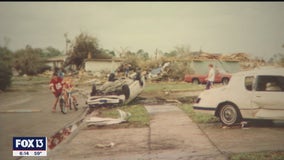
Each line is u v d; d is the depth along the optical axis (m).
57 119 13.72
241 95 9.90
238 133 9.09
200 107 10.52
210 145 7.87
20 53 63.78
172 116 12.41
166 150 7.61
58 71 17.42
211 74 19.84
